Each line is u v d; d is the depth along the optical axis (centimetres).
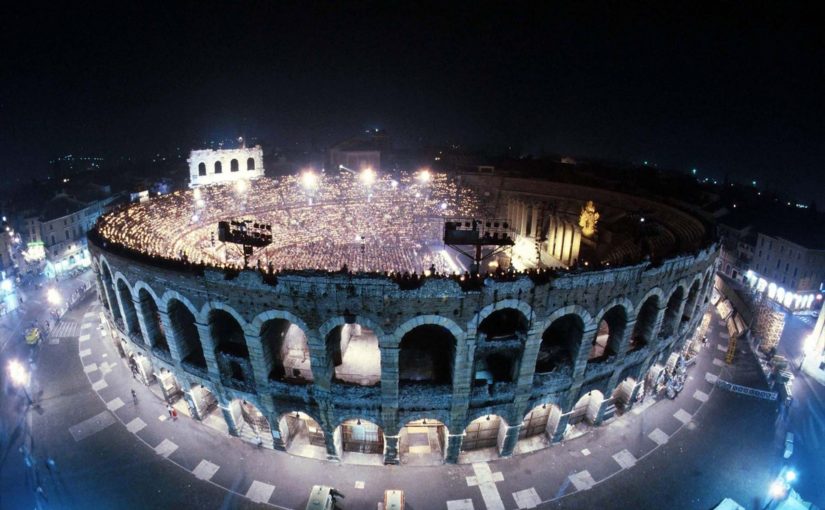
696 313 4553
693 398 4391
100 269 4291
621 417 4134
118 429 3941
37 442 3794
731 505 3152
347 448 3772
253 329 3288
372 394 3338
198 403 4016
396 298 3008
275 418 3612
